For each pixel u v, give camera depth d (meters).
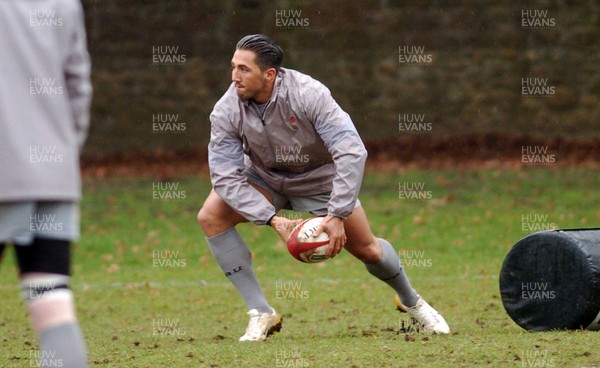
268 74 24.42
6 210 14.55
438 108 75.12
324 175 25.94
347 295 37.09
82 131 15.59
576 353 21.83
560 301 25.02
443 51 75.25
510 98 74.62
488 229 52.75
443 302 34.25
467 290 36.88
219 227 26.20
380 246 26.50
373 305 34.50
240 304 36.19
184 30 76.56
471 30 75.00
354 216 25.70
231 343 25.45
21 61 14.59
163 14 76.44
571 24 74.56
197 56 76.56
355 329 28.84
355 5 75.62
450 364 21.02
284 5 76.00
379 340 24.89
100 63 76.31
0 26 14.51
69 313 15.03
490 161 71.88
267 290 38.97
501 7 74.69
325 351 23.02
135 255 50.03
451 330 27.39
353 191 24.41
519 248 25.78
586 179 65.00
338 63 75.88
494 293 35.97
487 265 43.84
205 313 34.25
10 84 14.50
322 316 32.38
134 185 68.19
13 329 31.62
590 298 24.38
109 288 40.97
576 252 24.59
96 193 65.62
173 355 23.31
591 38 74.38
